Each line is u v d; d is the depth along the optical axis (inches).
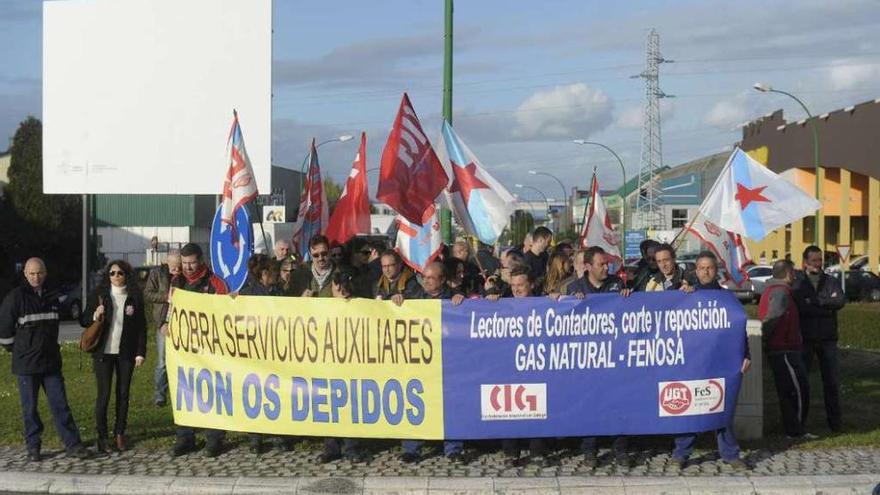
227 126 698.8
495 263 513.7
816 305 388.5
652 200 3065.9
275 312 340.2
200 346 346.6
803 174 2117.4
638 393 331.0
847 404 444.5
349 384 337.4
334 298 337.7
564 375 331.9
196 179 705.6
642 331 331.0
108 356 356.2
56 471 330.6
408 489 305.7
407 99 380.2
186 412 348.2
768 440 372.5
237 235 385.7
